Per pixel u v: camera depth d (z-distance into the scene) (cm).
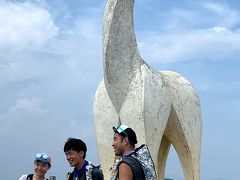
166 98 804
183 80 889
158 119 778
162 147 969
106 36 770
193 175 888
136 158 396
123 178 383
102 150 800
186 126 865
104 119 798
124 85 770
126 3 778
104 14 782
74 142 463
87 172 456
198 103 897
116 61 769
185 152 885
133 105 759
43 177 510
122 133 416
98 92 817
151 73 788
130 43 781
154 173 399
